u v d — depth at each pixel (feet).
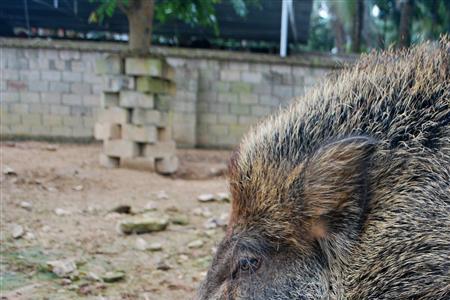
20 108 34.47
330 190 7.75
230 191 9.19
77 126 35.42
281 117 9.06
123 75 24.73
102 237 16.31
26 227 16.40
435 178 7.66
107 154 24.94
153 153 25.29
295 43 44.29
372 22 44.39
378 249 7.70
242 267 8.46
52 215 17.58
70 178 21.85
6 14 33.91
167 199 20.58
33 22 36.01
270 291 8.14
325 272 7.98
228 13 36.55
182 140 37.65
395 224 7.66
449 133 7.89
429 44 9.48
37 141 34.35
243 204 8.73
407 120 8.16
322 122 8.54
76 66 35.17
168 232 17.16
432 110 8.12
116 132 25.02
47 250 15.15
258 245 8.38
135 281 13.62
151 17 25.70
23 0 31.73
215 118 38.55
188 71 37.47
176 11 27.73
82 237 16.17
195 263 15.21
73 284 12.99
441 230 7.43
